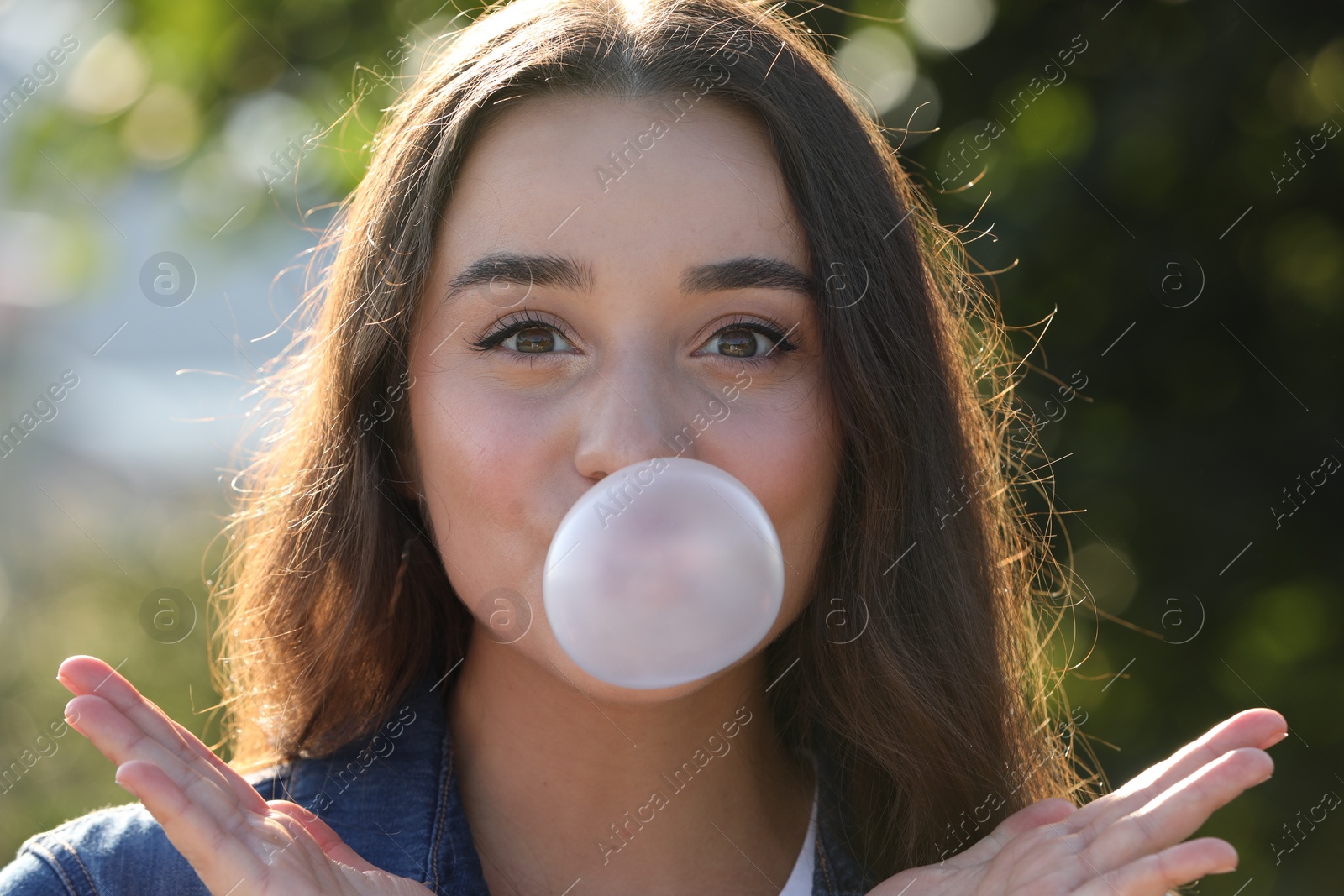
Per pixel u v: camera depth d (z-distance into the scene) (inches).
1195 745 66.6
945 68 164.2
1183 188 160.7
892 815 92.3
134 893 77.5
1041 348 161.9
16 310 297.0
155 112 199.9
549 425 72.6
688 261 73.0
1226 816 170.4
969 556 95.7
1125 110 154.7
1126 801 66.8
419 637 88.4
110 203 215.6
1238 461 161.6
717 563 65.9
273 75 195.0
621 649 66.2
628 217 72.2
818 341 80.5
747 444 75.3
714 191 74.3
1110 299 161.9
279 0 191.0
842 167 84.0
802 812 90.6
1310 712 167.0
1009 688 101.7
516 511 73.2
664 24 79.2
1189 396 163.6
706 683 73.4
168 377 315.9
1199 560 161.2
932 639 91.8
